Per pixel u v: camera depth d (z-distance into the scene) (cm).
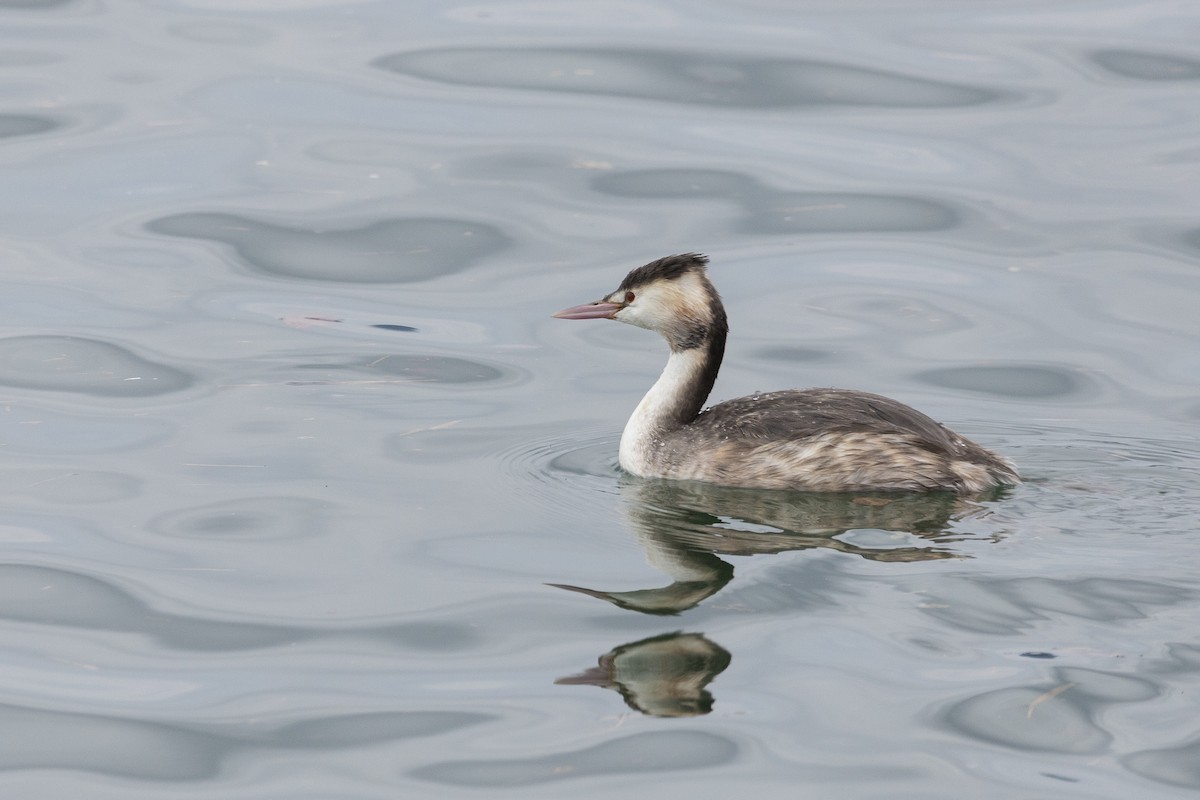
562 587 1174
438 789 921
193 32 2522
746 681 1031
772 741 963
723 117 2244
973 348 1709
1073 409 1562
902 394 1603
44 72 2355
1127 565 1183
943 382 1631
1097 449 1458
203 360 1664
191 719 999
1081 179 2069
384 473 1409
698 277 1456
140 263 1884
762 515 1321
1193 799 902
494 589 1173
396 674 1048
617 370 1698
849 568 1190
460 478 1404
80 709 1012
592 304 1484
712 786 920
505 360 1700
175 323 1748
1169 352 1688
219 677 1048
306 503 1339
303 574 1201
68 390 1579
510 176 2105
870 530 1273
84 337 1703
